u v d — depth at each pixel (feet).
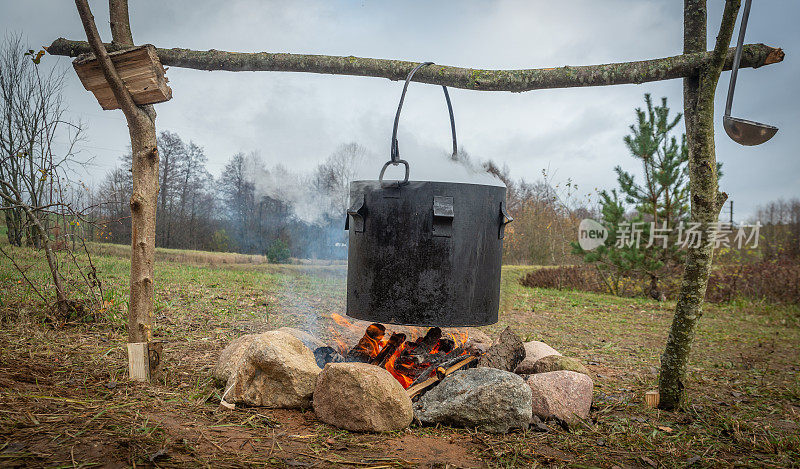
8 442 5.82
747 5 8.64
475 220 7.91
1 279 17.97
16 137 30.30
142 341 9.30
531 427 8.57
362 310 8.12
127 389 8.50
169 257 45.27
